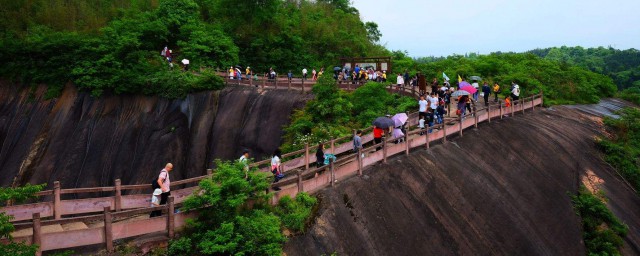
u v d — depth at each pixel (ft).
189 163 99.71
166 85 111.96
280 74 149.48
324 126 81.25
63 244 34.68
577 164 80.02
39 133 119.44
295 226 42.60
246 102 101.81
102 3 174.09
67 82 124.88
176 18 146.72
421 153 62.90
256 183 42.29
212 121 103.55
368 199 50.70
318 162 54.85
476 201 59.93
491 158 70.54
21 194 36.29
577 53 516.73
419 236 50.11
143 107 113.60
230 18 158.10
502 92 119.34
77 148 112.37
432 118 74.28
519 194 65.92
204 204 40.50
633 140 97.35
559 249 61.11
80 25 159.33
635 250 65.72
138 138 108.58
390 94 96.37
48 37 135.64
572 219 67.15
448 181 60.13
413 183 56.49
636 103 145.38
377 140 62.18
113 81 116.57
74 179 106.01
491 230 57.11
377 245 46.47
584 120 101.86
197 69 127.34
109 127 113.70
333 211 46.75
